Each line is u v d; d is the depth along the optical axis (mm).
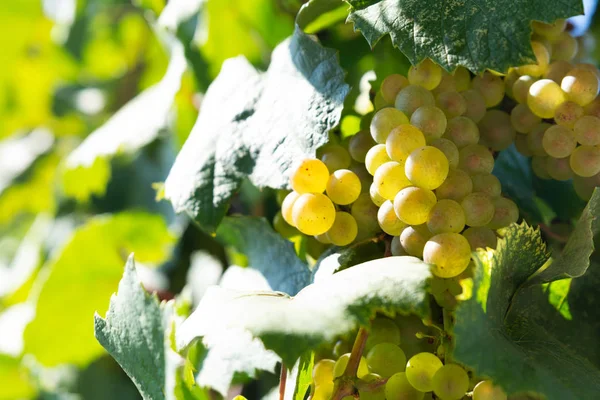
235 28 736
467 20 533
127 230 792
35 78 1150
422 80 547
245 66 627
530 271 533
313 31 612
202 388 604
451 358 498
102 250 792
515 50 526
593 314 546
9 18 1094
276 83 594
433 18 536
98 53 1111
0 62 1123
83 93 1153
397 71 599
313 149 557
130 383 906
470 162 539
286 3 726
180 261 794
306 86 576
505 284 520
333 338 487
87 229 775
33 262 986
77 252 781
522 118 562
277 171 566
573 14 524
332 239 544
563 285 549
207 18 729
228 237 635
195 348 618
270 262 606
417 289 493
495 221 537
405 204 515
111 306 563
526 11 528
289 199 553
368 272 506
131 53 1095
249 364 600
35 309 784
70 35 1076
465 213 523
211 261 766
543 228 593
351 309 493
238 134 591
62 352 814
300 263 588
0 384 913
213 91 633
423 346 533
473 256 495
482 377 483
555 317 546
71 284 791
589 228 512
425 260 512
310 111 567
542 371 491
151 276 802
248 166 580
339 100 561
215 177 586
